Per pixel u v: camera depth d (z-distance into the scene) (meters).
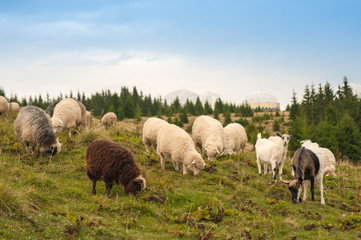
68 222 5.10
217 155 11.52
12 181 7.03
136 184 6.85
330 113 34.22
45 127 9.23
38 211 5.47
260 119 71.75
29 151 9.75
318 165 8.16
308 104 63.69
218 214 6.49
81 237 4.81
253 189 8.53
